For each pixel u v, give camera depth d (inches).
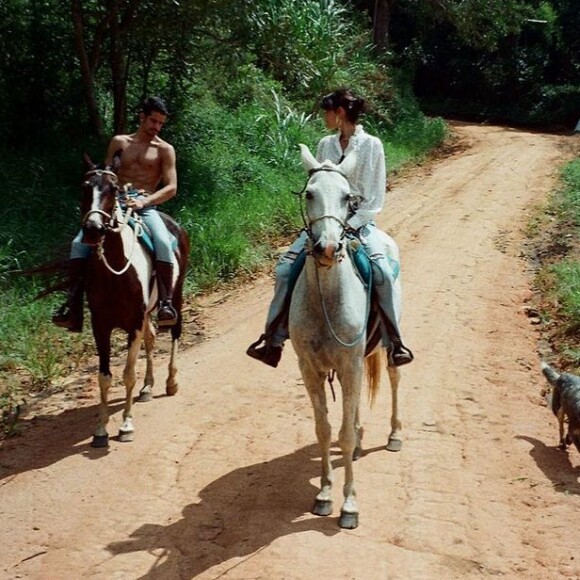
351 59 904.3
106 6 521.0
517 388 301.7
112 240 242.2
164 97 606.9
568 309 373.7
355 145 215.3
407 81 1060.5
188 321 392.8
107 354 254.5
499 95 1373.0
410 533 197.6
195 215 495.8
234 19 520.7
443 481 227.3
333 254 179.6
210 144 616.4
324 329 196.4
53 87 561.3
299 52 617.3
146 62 593.9
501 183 692.7
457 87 1411.2
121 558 190.2
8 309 358.0
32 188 462.0
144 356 346.0
